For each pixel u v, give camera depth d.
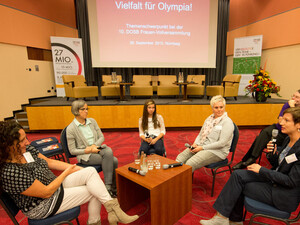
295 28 4.93
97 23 6.11
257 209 1.25
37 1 5.83
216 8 6.20
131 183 1.82
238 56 6.43
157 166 1.71
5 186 1.07
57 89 6.51
